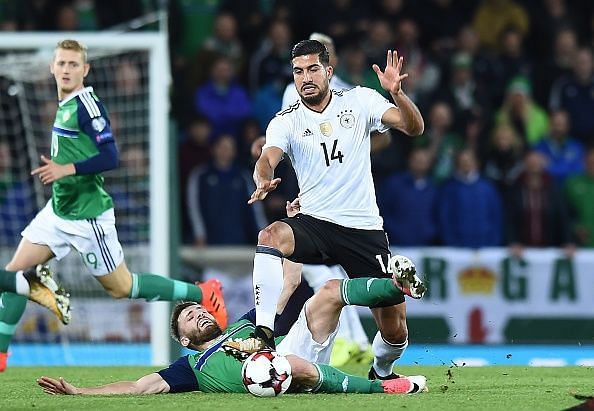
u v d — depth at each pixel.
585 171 51.00
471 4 56.56
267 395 20.91
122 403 20.08
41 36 39.28
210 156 47.88
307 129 23.36
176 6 53.09
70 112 27.48
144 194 42.62
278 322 29.12
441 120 50.06
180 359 22.28
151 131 38.72
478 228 46.34
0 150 44.38
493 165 49.81
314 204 23.47
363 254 23.44
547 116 53.41
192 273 42.75
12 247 44.28
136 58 44.69
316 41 23.39
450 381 25.78
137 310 41.28
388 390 21.80
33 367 33.00
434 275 43.53
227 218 45.66
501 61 53.62
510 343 43.62
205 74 50.78
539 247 47.78
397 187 46.41
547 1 57.25
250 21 52.91
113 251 28.41
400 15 54.72
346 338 31.67
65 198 27.78
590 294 44.19
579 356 41.97
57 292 26.41
